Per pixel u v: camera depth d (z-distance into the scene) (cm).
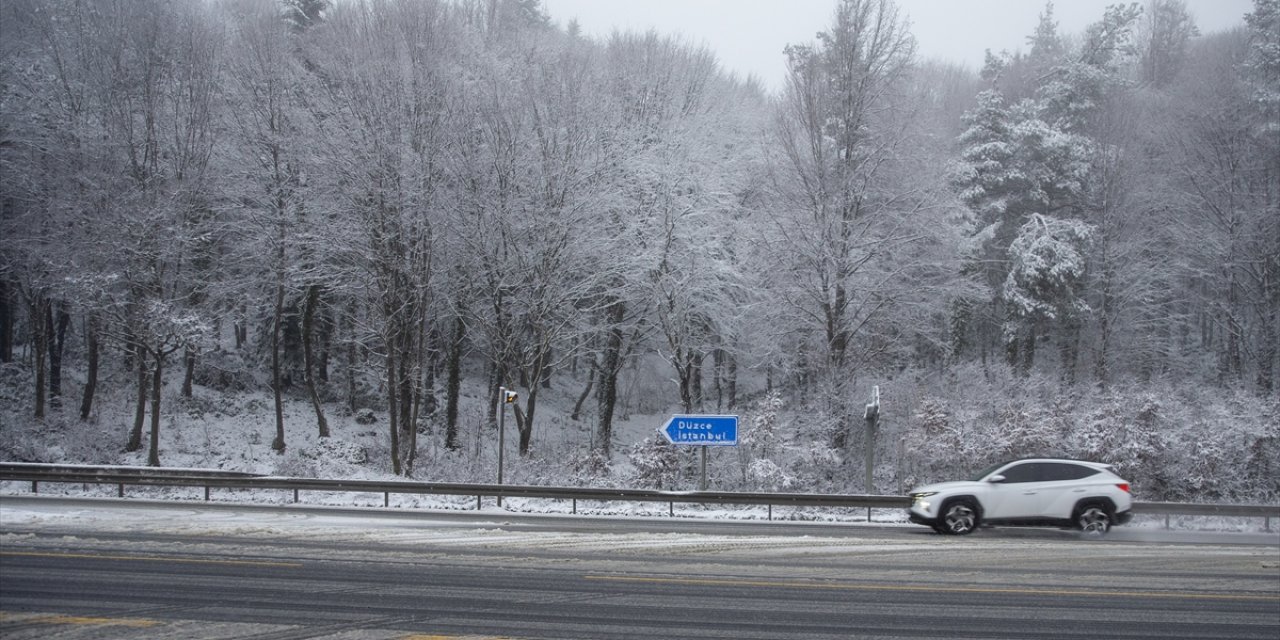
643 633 905
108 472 2297
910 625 958
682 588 1134
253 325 3984
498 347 3020
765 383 4028
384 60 2806
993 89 3772
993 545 1611
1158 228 3662
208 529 1589
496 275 2969
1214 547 1647
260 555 1315
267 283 3197
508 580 1166
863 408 2898
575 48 3628
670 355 3281
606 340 3378
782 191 2955
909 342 3281
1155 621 998
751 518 2167
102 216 2797
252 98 2980
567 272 2992
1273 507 2012
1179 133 3719
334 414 3569
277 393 3084
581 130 2992
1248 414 2669
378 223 2812
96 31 2912
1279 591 1188
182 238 2875
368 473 2794
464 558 1335
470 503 2369
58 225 2878
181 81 2972
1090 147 3656
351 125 2812
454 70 2912
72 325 3719
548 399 4141
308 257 3072
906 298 2931
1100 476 1833
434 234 2816
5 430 2802
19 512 1805
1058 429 2714
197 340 2898
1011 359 3541
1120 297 3594
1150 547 1631
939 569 1325
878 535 1767
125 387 3378
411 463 2856
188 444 3017
